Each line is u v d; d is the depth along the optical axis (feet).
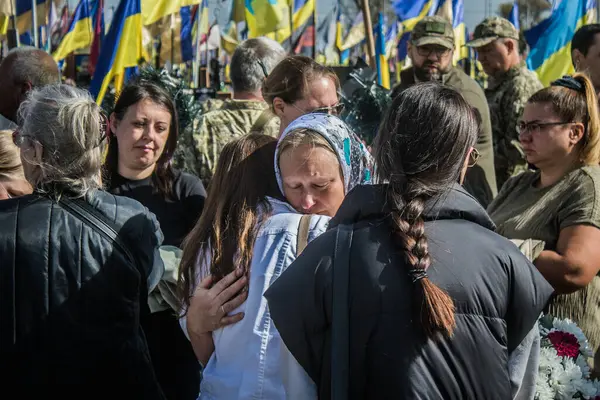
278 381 6.53
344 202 6.14
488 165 15.14
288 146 7.18
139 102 10.85
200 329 6.95
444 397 5.53
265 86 10.21
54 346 7.09
